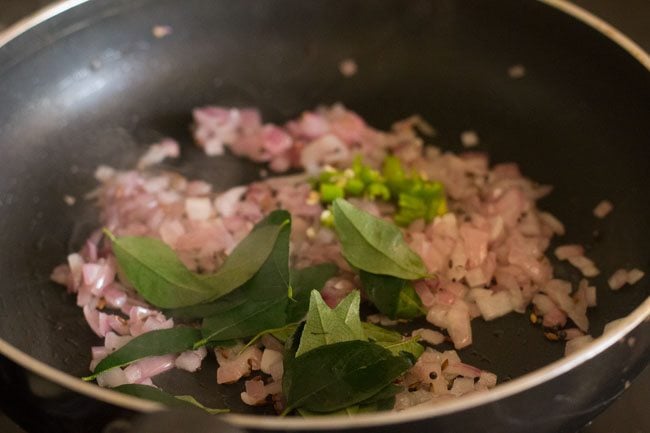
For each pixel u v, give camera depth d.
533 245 0.40
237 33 0.46
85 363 0.36
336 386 0.32
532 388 0.29
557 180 0.42
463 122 0.45
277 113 0.46
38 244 0.40
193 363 0.36
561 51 0.43
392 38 0.47
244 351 0.36
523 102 0.44
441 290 0.38
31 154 0.42
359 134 0.45
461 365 0.36
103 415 0.30
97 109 0.44
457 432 0.30
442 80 0.46
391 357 0.32
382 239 0.37
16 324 0.37
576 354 0.30
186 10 0.45
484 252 0.39
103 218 0.41
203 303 0.36
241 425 0.28
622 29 0.48
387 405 0.33
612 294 0.38
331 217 0.40
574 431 0.33
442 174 0.43
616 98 0.41
